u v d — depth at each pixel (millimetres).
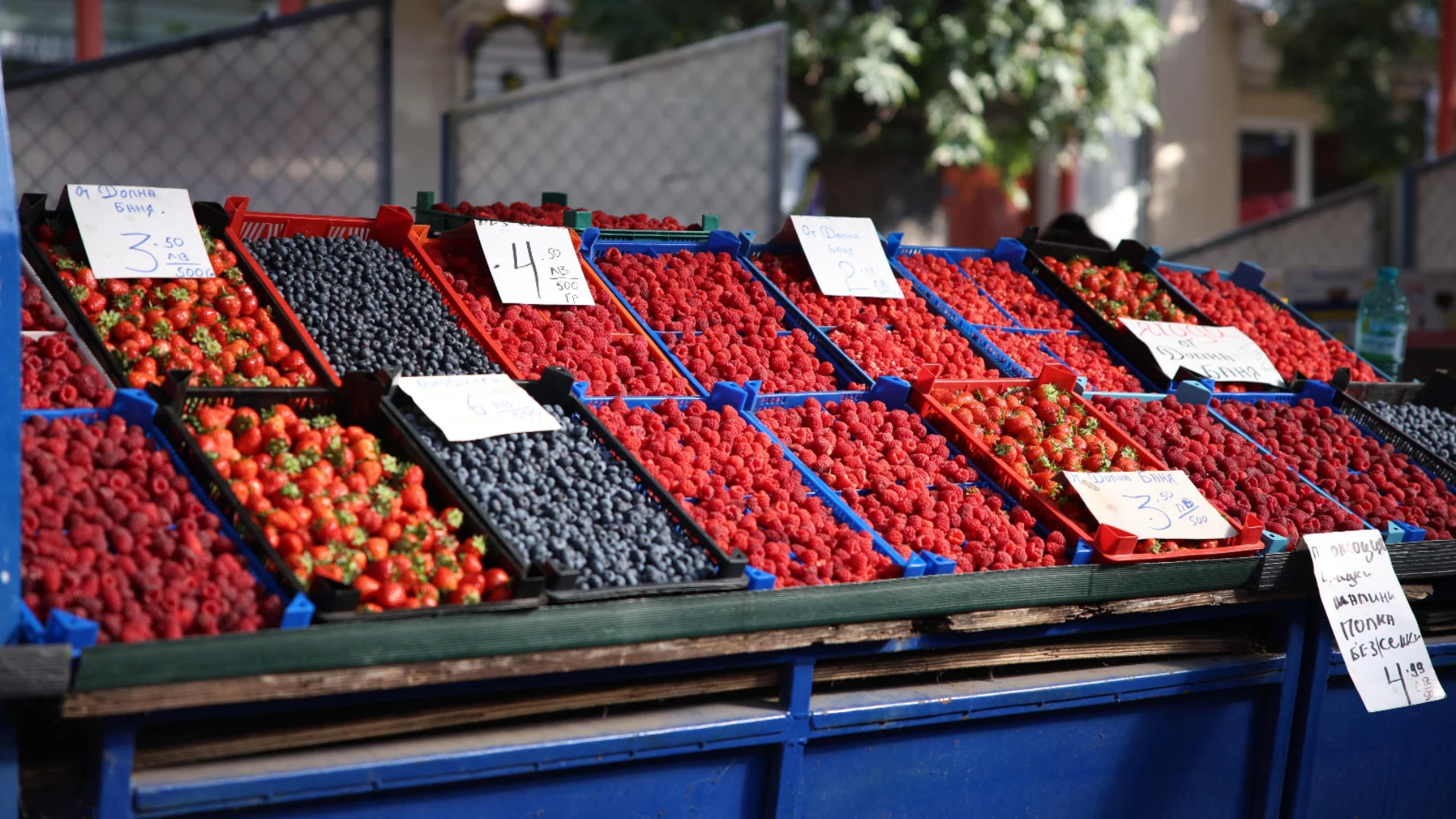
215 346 2828
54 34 10555
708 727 2477
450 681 2182
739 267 4031
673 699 2609
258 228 3316
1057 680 2988
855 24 7887
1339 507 3576
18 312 1948
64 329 2695
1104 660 3180
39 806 2025
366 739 2268
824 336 3762
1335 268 8453
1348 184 14562
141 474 2277
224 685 1938
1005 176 9125
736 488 2910
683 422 3104
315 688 2016
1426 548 3498
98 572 2043
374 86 6543
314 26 6340
